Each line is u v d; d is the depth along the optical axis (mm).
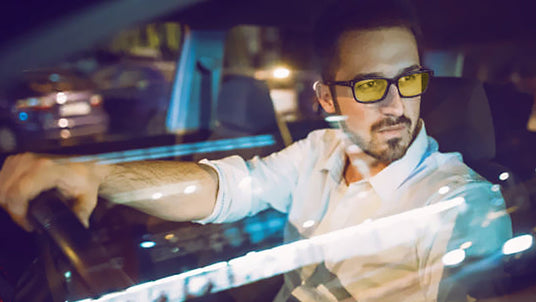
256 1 1849
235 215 1525
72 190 1236
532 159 1503
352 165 1462
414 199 1344
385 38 1320
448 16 1597
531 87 1732
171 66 2729
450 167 1389
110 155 1917
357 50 1345
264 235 1495
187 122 2602
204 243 1428
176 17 1913
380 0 1326
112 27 1621
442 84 1521
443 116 1480
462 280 1230
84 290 1026
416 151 1378
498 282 1249
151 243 1358
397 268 1307
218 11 1929
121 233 1326
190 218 1452
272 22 1983
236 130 1948
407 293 1273
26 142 2465
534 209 1364
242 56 2381
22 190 1170
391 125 1360
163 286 1287
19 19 1407
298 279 1401
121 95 3754
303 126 1763
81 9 1507
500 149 1545
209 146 1891
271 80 2166
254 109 1913
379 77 1334
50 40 1480
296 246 1446
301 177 1577
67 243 1080
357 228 1389
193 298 1312
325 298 1365
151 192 1406
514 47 1724
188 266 1373
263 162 1633
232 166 1578
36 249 1189
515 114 1619
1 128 2521
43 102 2988
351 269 1356
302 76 2160
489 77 1768
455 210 1282
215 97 2641
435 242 1268
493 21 1714
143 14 1749
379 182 1386
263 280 1376
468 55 1730
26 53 1439
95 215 1297
